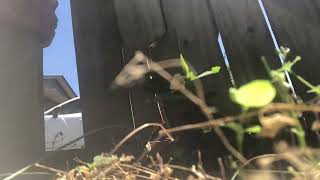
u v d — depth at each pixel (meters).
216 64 0.85
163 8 0.89
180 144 0.82
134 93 0.86
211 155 0.80
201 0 0.88
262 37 0.86
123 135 0.86
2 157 0.66
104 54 0.90
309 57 0.84
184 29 0.87
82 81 0.91
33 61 0.73
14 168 0.66
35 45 0.74
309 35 0.86
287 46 0.86
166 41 0.87
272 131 0.31
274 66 0.84
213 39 0.87
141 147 0.84
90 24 0.93
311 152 0.35
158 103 0.84
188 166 0.80
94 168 0.50
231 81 0.84
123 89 0.86
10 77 0.69
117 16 0.90
